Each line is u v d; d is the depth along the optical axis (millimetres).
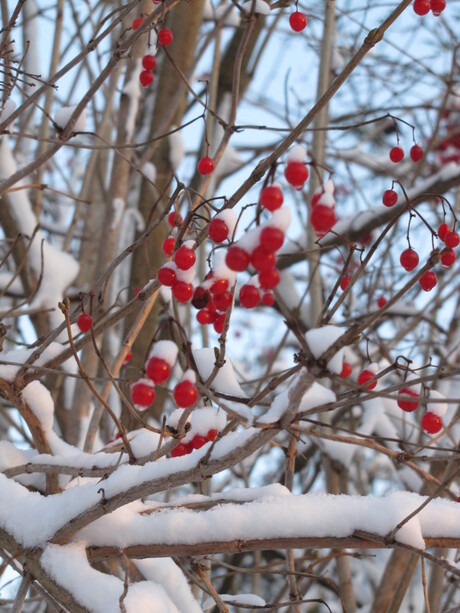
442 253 700
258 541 760
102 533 772
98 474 782
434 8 873
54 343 828
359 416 1595
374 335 1179
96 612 742
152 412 1229
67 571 757
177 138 1323
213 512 770
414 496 767
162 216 798
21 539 770
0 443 848
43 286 1146
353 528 752
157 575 824
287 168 701
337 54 1361
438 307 1354
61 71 833
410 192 1342
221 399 729
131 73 1117
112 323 807
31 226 1162
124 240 1280
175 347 748
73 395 1092
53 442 837
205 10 1384
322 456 1188
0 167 1156
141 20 936
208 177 866
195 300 720
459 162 1605
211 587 816
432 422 771
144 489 738
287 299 1404
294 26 872
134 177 1149
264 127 879
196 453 737
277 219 673
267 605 840
